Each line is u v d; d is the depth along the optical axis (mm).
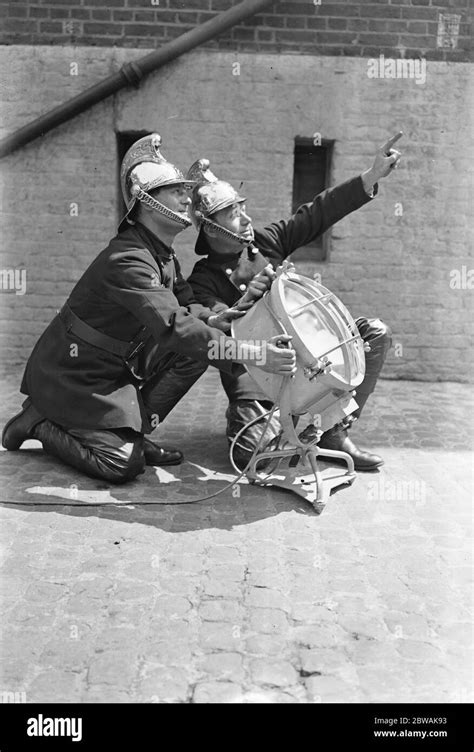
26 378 4055
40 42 5812
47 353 3914
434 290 6184
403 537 3348
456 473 4117
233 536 3322
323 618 2719
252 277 4121
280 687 2369
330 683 2391
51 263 6098
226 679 2395
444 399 5672
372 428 4883
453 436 4754
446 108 5934
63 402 3832
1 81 5828
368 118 5930
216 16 5715
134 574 2982
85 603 2777
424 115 5941
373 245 6109
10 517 3438
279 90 5871
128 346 3865
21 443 4164
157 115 5887
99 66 5820
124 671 2418
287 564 3090
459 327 6227
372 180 4172
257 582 2943
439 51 5879
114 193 6004
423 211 6078
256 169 5980
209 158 5957
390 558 3158
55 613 2711
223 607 2773
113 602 2789
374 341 4008
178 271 3969
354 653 2535
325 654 2521
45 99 5855
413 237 6109
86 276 3783
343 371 3447
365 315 6207
